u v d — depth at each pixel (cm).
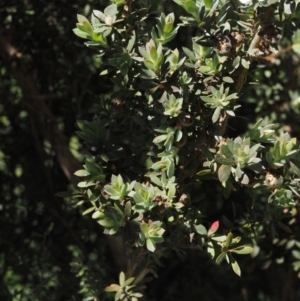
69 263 470
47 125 478
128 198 341
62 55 470
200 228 356
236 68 329
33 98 470
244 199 488
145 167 362
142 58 333
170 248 378
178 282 569
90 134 354
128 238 335
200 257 566
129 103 358
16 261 482
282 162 342
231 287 586
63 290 468
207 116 341
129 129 362
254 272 576
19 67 466
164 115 334
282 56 498
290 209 405
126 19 338
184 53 363
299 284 575
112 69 354
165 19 330
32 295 482
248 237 436
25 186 499
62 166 478
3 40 463
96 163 353
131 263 399
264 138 342
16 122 499
